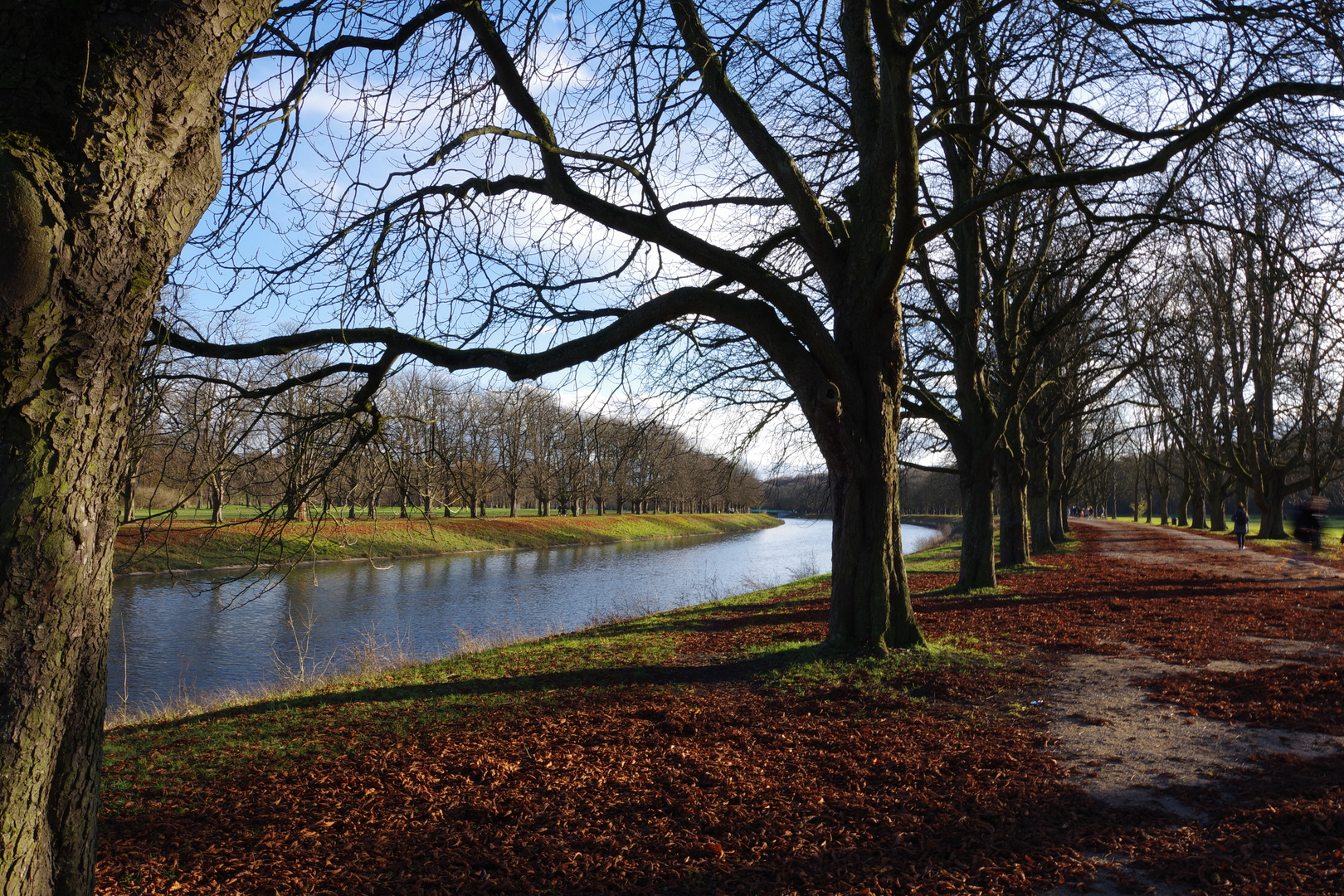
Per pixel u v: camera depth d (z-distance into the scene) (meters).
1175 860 3.80
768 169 8.72
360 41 5.92
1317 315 7.49
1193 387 28.11
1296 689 6.85
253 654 16.16
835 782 5.05
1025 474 20.03
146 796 5.04
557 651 10.62
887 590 8.54
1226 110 6.89
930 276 13.88
